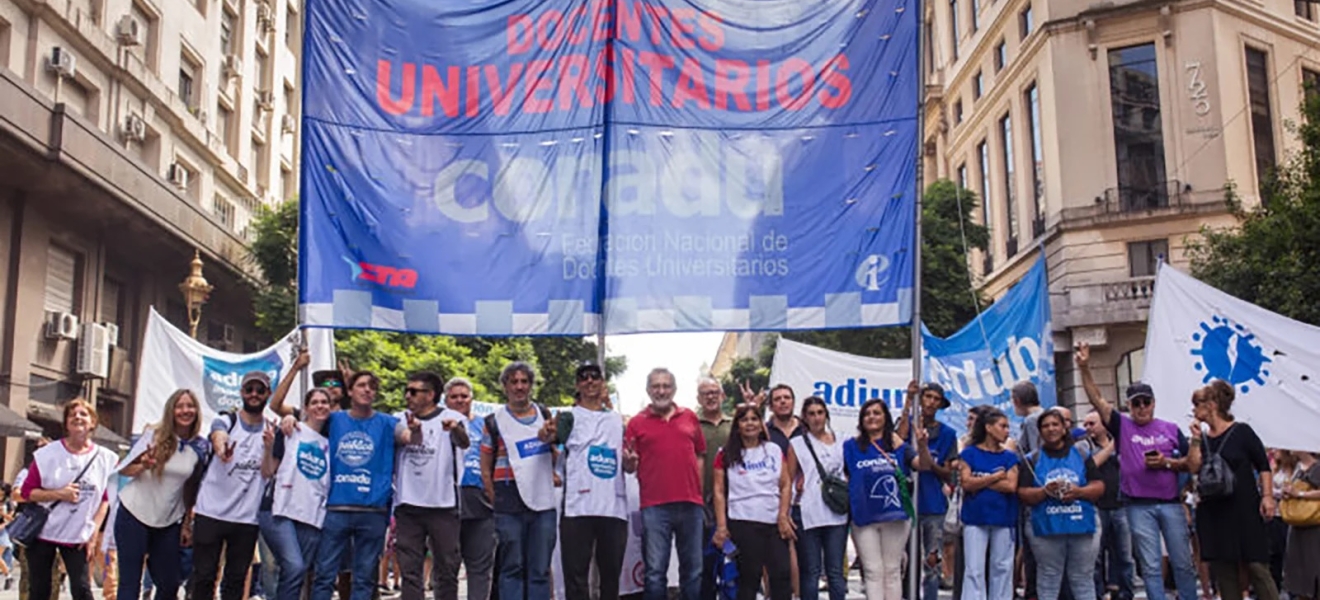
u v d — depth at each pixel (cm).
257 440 753
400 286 813
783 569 775
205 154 2989
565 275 828
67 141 2042
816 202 839
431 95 837
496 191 832
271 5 3625
